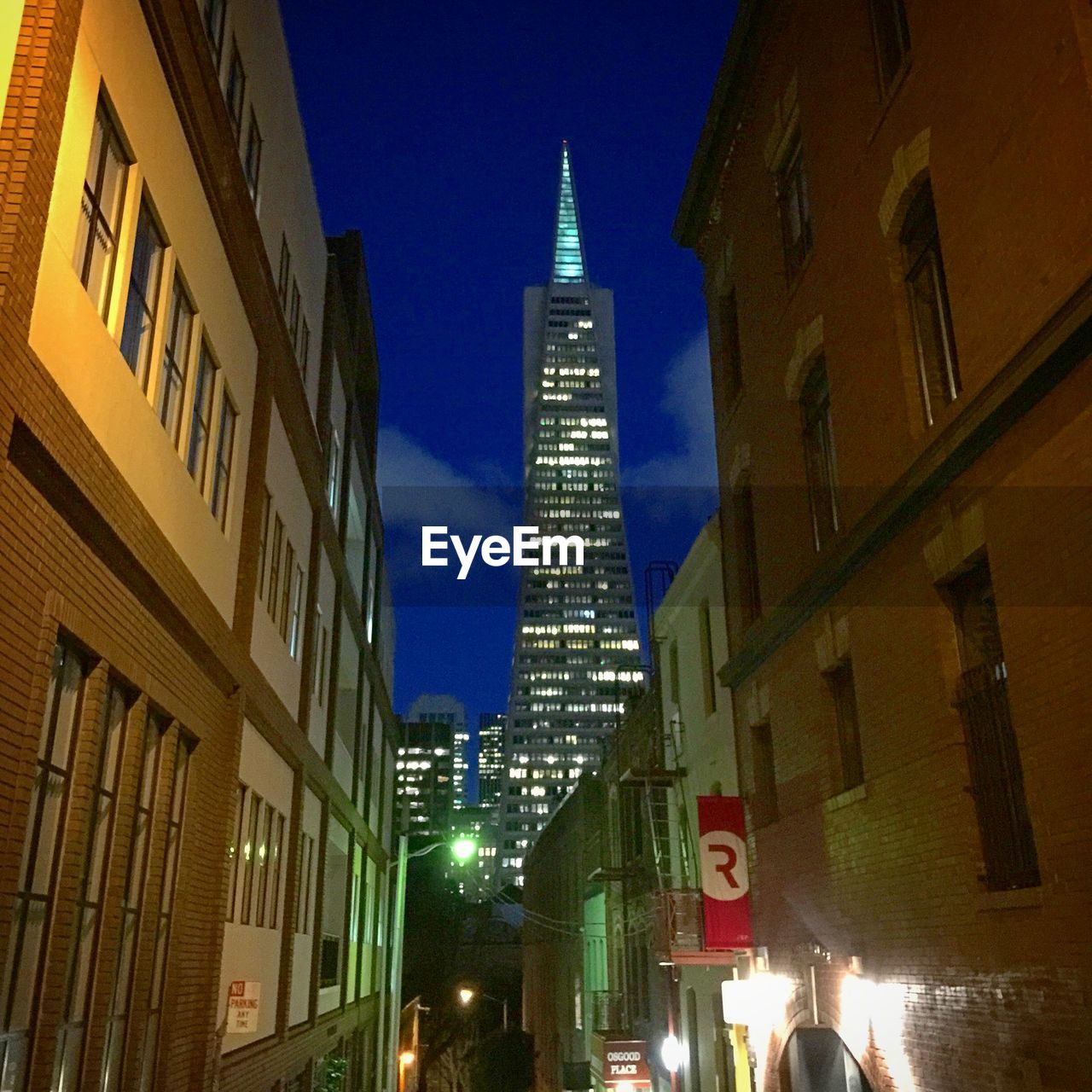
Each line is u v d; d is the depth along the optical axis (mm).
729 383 18734
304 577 18391
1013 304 9039
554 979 47781
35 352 6461
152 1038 10070
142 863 9617
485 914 82500
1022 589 8805
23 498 6281
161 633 9555
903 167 11219
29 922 6926
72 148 7102
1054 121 8469
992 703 9562
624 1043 25547
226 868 12133
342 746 23844
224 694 12445
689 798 22125
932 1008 10148
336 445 22625
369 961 30406
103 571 7848
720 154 18562
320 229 19703
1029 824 8969
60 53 6449
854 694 13023
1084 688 7918
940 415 10383
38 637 6562
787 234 15734
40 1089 6902
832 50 13586
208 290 11156
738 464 17656
